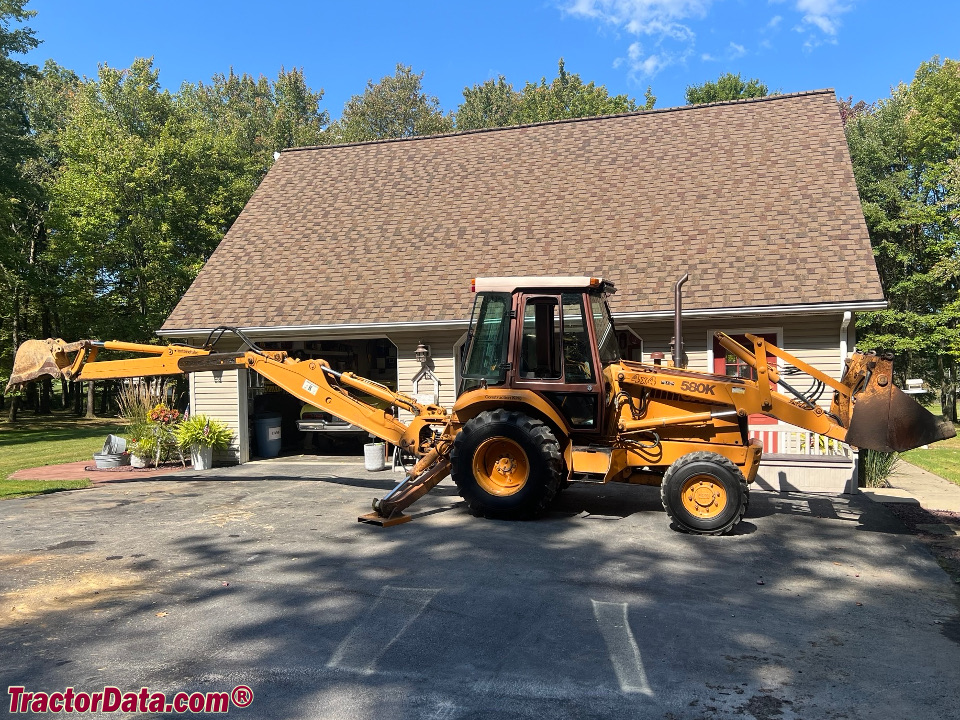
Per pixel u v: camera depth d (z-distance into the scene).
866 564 6.35
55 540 7.39
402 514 8.30
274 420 14.82
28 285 26.94
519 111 50.50
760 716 3.60
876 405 6.99
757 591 5.59
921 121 24.41
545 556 6.52
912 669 4.17
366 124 55.84
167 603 5.31
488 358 8.34
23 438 23.14
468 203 15.14
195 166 30.12
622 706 3.68
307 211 16.05
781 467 10.15
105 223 27.75
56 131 36.06
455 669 4.12
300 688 3.88
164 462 13.99
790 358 7.81
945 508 8.86
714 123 15.42
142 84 31.28
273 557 6.58
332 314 13.03
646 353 11.83
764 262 11.64
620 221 13.45
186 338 13.86
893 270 25.61
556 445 7.83
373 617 4.96
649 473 8.15
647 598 5.38
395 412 13.12
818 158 13.54
